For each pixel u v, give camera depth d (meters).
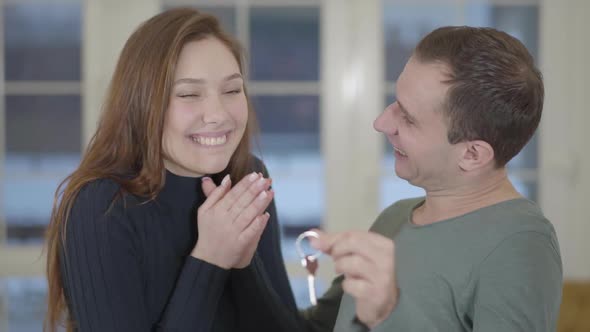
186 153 1.27
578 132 3.15
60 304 1.32
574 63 3.14
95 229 1.21
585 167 3.16
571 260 3.19
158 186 1.28
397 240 1.14
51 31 3.16
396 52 3.16
